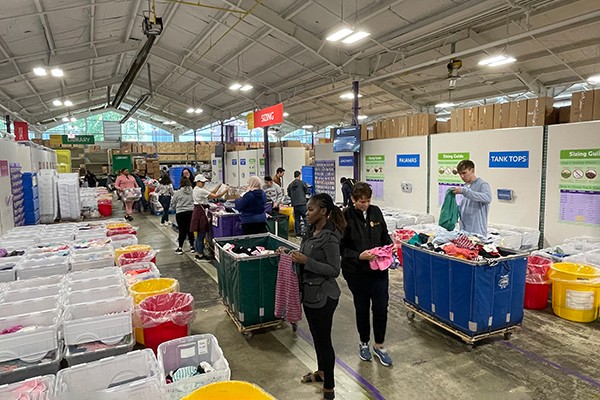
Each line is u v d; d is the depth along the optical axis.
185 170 6.89
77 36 8.41
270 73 11.13
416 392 2.57
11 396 1.79
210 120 19.12
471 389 2.59
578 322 3.56
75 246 4.30
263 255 3.37
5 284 3.12
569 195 4.39
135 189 10.34
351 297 4.40
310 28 7.68
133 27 9.09
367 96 13.94
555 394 2.52
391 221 5.80
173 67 12.75
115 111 23.27
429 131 6.24
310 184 11.43
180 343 2.40
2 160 5.92
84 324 2.40
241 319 3.37
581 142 4.24
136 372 2.13
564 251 4.18
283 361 3.01
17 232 5.07
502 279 3.08
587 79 9.12
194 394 1.71
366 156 7.58
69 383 1.97
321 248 2.38
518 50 8.29
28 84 11.98
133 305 2.83
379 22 6.90
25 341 2.22
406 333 3.44
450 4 6.01
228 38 9.20
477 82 11.26
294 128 24.16
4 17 6.31
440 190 5.96
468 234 3.69
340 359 3.02
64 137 17.20
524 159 4.80
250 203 4.96
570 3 5.99
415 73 10.69
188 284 4.96
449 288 3.19
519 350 3.08
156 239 7.78
